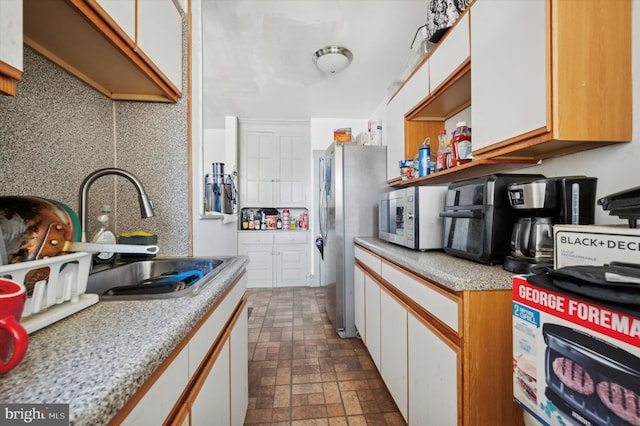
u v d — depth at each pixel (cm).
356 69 256
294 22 192
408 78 191
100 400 34
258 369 188
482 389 88
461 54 130
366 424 139
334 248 249
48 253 68
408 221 158
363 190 247
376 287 174
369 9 180
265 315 288
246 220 407
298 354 208
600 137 87
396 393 139
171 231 142
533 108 92
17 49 51
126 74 113
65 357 43
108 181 133
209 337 81
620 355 44
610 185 93
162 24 118
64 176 106
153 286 89
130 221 140
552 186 90
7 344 37
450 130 193
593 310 48
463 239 123
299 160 408
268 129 404
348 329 238
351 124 400
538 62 89
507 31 102
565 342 53
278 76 271
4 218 65
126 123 138
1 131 82
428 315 111
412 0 173
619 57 87
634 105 87
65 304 62
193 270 129
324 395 161
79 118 114
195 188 147
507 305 89
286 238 398
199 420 71
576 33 86
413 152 202
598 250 62
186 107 142
